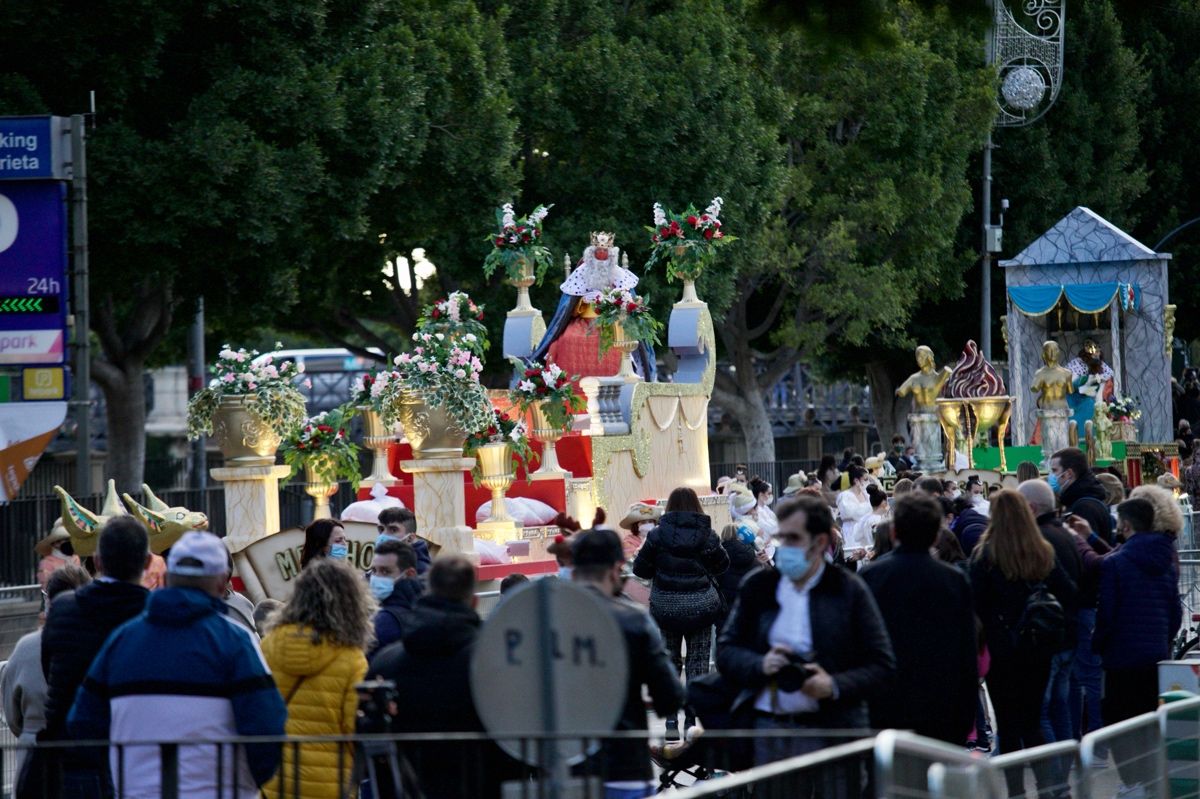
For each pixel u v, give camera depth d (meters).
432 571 9.65
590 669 7.58
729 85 47.62
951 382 34.97
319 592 10.00
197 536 9.24
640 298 27.31
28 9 32.09
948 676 10.36
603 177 46.75
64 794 9.38
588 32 48.19
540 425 24.64
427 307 22.52
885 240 57.03
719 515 28.08
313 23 36.16
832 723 9.37
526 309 29.25
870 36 16.86
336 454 22.00
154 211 33.75
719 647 9.77
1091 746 8.52
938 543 13.92
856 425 71.19
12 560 26.78
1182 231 65.81
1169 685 12.55
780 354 57.59
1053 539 13.20
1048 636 11.94
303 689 9.94
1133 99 63.12
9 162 23.97
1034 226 61.84
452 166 40.19
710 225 29.20
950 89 55.28
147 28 33.44
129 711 8.99
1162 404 42.41
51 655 10.02
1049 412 35.62
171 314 44.09
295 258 37.31
